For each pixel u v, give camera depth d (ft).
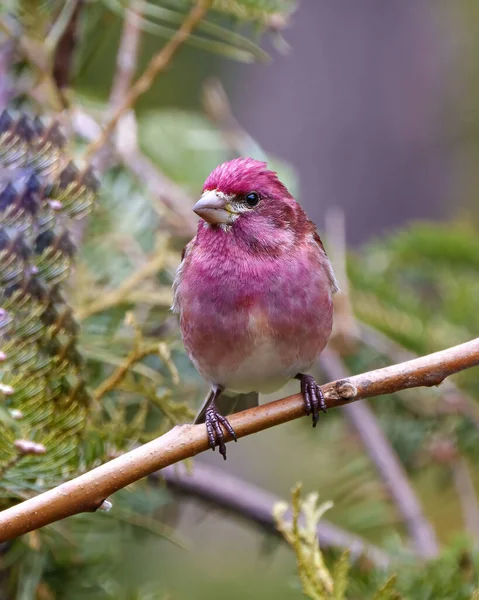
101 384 25.61
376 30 59.82
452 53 60.54
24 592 24.29
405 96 59.67
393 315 38.24
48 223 21.72
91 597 27.76
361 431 33.24
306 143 59.41
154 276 30.22
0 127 21.89
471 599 21.81
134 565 38.96
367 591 24.02
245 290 25.63
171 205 35.04
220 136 40.70
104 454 21.59
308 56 59.62
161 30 34.68
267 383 26.86
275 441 50.83
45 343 21.77
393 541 26.89
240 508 30.96
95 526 27.25
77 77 32.24
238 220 26.21
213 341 25.94
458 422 34.76
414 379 19.94
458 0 62.90
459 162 59.67
